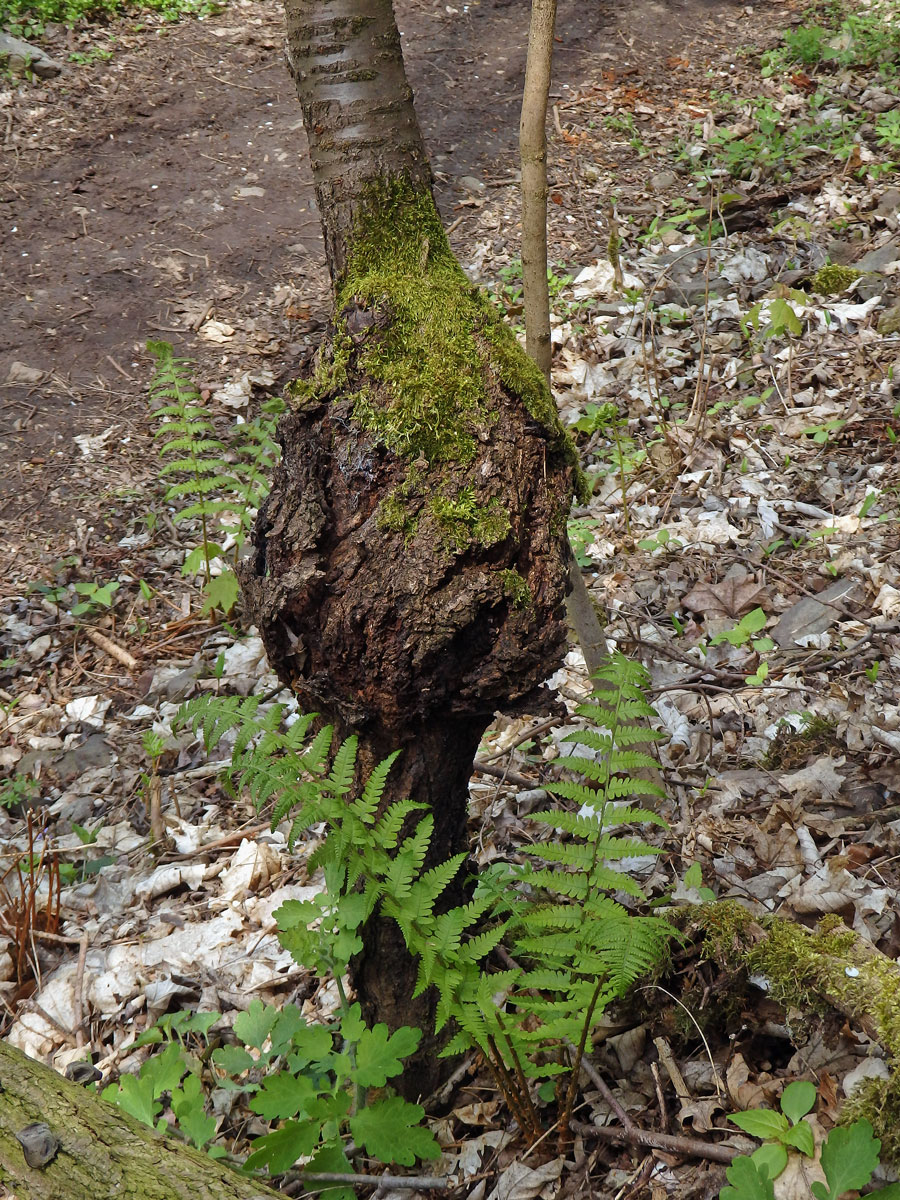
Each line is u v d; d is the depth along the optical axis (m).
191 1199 1.73
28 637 4.78
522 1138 2.29
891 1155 1.96
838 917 2.32
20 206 7.51
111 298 6.71
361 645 2.05
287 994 2.88
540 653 2.04
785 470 4.50
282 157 7.88
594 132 7.78
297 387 2.21
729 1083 2.22
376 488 2.09
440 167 7.63
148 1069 2.22
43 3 9.27
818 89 7.73
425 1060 2.40
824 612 3.73
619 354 5.52
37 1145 1.79
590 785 3.21
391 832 2.08
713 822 2.96
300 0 2.25
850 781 3.03
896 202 6.10
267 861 3.35
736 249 6.14
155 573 5.06
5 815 3.87
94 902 3.39
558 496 2.17
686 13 9.21
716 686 3.51
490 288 6.31
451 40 9.05
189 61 8.99
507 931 2.56
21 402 6.04
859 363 4.93
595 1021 2.07
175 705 4.27
